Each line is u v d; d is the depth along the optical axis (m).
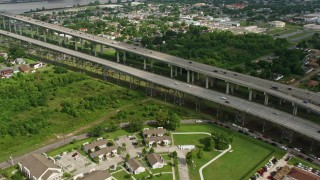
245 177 196.75
